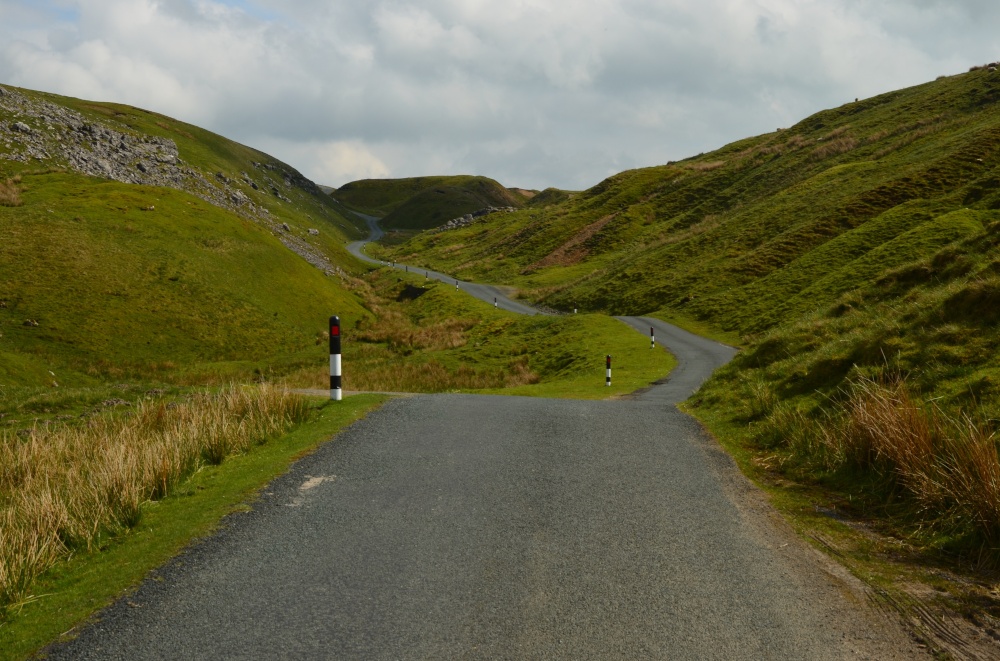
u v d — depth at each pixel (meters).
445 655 3.48
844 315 15.16
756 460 8.08
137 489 6.28
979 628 3.87
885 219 50.16
